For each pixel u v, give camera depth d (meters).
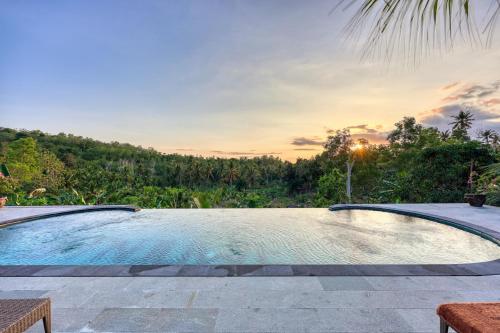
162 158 91.56
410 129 33.75
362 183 27.06
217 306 2.70
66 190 34.00
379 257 5.34
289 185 51.44
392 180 21.39
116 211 10.55
